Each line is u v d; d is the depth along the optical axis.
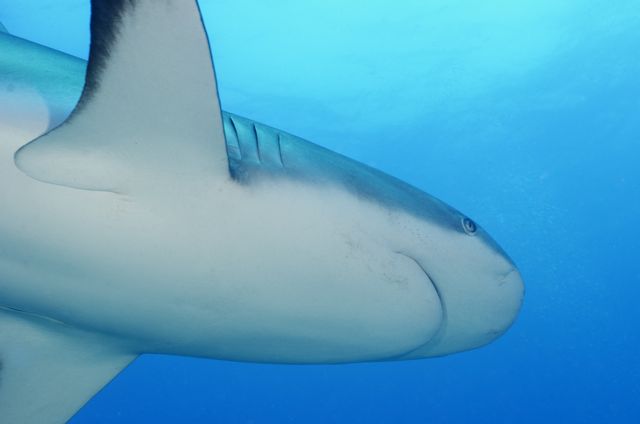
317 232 1.87
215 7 12.62
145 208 1.69
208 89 1.49
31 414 2.47
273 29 13.55
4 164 1.65
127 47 1.41
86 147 1.59
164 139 1.58
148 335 2.16
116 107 1.50
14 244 1.74
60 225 1.69
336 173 1.97
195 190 1.69
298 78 15.45
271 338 2.18
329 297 2.00
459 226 2.14
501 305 2.26
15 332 2.34
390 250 2.03
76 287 1.86
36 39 13.22
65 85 1.78
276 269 1.87
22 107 1.70
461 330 2.36
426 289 2.12
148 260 1.77
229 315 2.00
